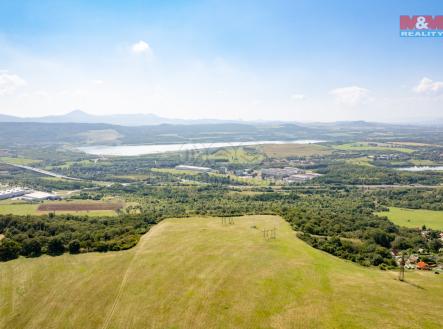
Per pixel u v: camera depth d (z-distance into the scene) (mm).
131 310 81375
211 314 76375
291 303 79000
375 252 127750
